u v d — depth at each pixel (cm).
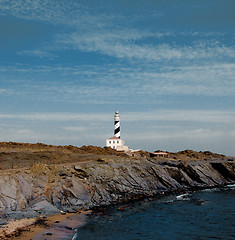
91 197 7962
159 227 6000
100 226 5847
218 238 5416
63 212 6575
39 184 7169
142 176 10500
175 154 17412
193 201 8706
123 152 14712
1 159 9600
